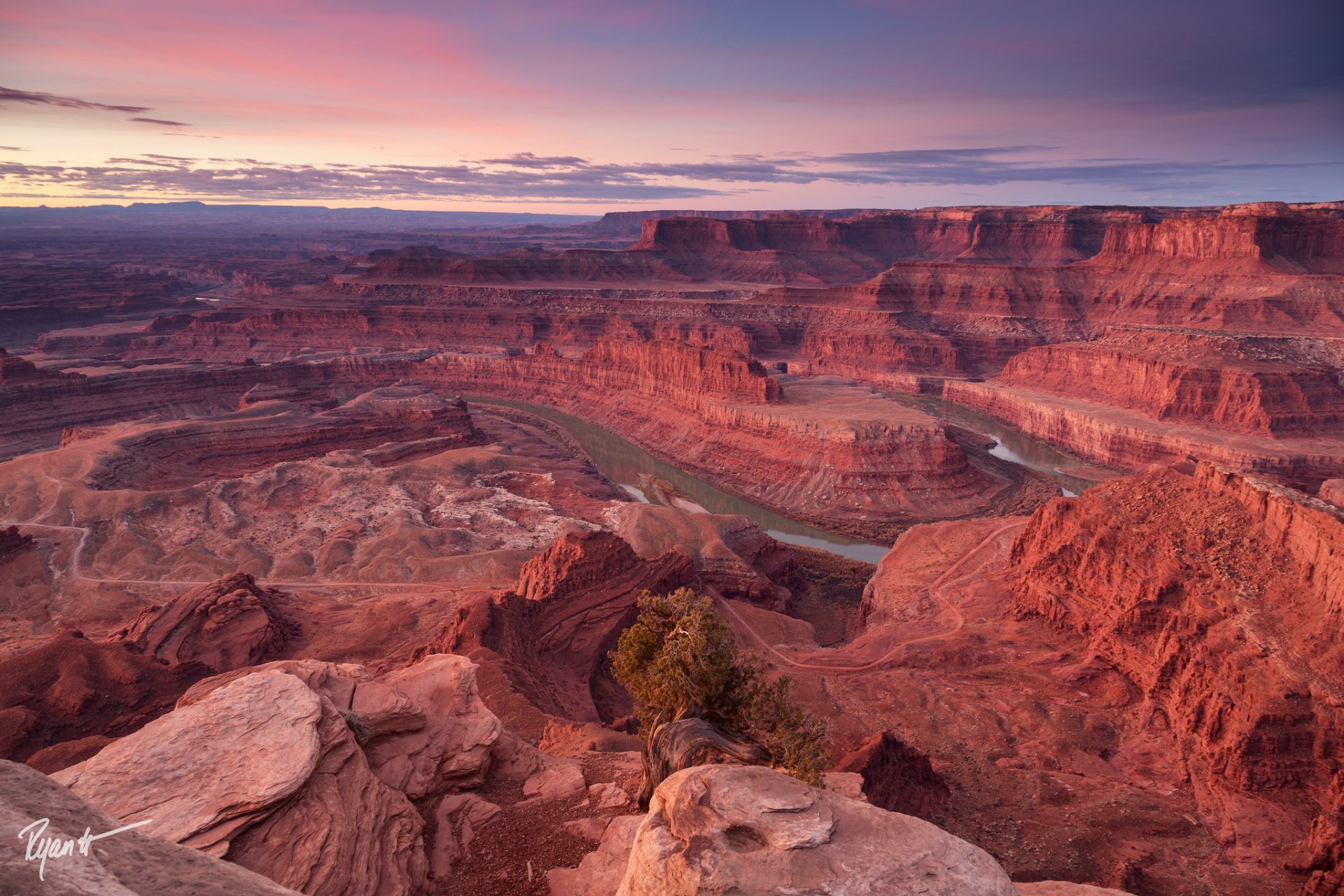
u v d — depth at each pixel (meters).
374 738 27.81
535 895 22.89
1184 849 43.56
